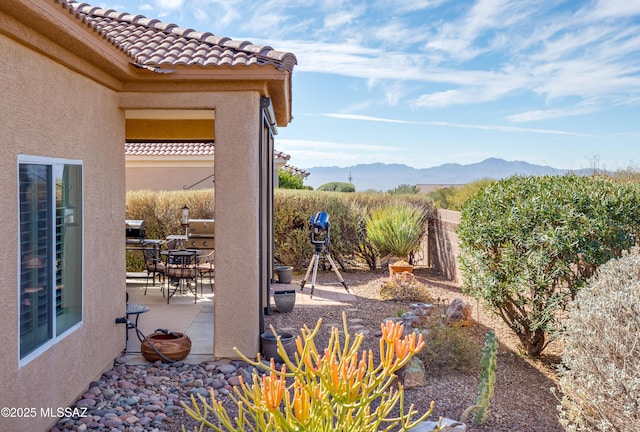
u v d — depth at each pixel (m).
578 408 4.84
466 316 9.09
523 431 5.20
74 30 4.84
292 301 10.06
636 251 6.42
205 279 14.00
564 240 6.76
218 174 7.19
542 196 7.20
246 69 6.89
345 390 3.04
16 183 4.45
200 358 7.34
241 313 7.27
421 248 16.77
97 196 6.38
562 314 7.32
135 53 7.06
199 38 7.78
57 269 5.36
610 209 6.77
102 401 5.80
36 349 4.88
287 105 9.45
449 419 5.16
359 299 11.36
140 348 7.70
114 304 7.03
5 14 4.18
